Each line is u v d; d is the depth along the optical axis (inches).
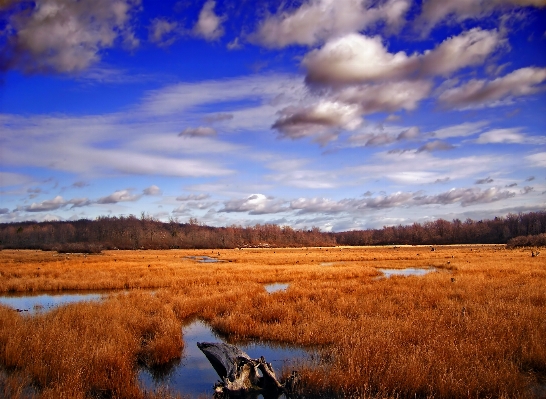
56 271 1094.4
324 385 282.4
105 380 285.7
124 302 577.9
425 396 264.8
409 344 346.3
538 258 1407.5
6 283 859.4
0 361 334.6
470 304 510.3
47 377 293.6
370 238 5772.6
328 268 1229.7
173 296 660.7
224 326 466.9
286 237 6003.9
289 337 418.3
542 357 309.6
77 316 465.7
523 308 465.7
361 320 442.6
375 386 275.6
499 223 4877.0
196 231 5772.6
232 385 284.0
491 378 266.7
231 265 1400.1
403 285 743.7
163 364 354.9
